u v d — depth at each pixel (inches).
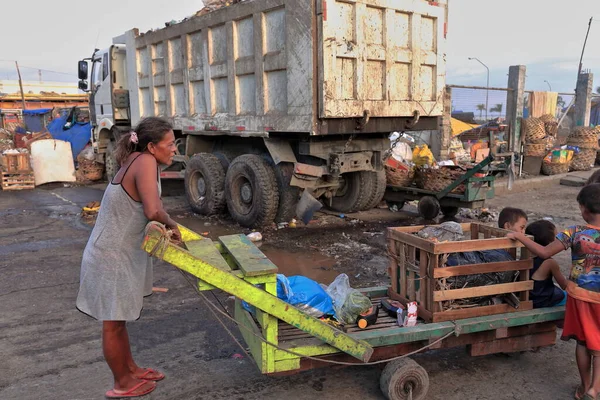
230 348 143.3
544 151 480.7
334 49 229.0
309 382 125.3
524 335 127.8
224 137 333.7
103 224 106.2
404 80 263.6
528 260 123.9
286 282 123.8
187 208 357.7
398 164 331.0
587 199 112.0
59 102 1483.8
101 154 502.3
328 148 264.1
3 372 130.9
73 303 179.5
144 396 119.3
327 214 327.3
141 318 163.9
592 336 109.4
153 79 357.4
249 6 259.0
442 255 120.0
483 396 117.9
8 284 200.1
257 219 280.8
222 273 100.9
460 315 121.4
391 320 128.3
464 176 279.7
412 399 112.7
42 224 314.0
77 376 128.9
